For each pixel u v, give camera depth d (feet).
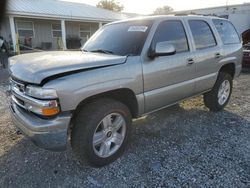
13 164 9.25
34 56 9.68
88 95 7.96
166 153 9.96
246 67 31.55
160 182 8.11
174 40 11.19
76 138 8.37
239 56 15.90
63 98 7.42
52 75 7.36
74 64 7.96
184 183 8.02
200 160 9.38
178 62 11.07
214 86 14.26
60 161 9.45
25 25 55.47
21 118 8.22
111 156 9.27
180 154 9.86
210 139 11.19
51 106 7.32
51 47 61.82
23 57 9.73
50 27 61.11
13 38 48.11
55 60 8.50
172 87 11.03
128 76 9.04
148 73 9.75
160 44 9.72
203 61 12.62
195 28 12.59
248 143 10.74
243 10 54.13
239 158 9.47
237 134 11.71
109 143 9.21
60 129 7.61
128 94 9.55
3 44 45.73
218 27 14.42
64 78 7.52
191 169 8.79
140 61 9.52
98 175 8.58
